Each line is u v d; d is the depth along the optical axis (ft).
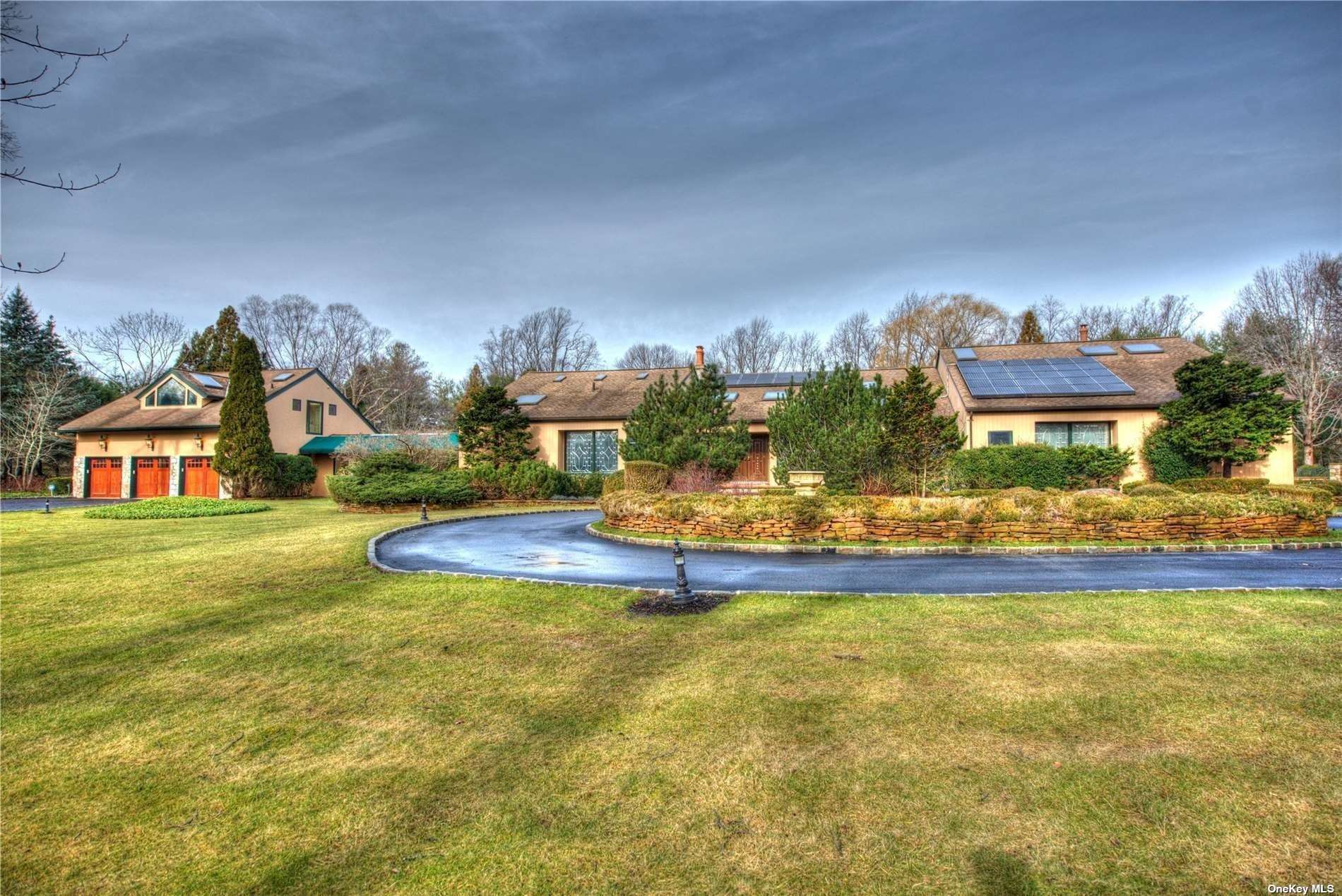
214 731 13.33
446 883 8.69
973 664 16.07
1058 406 64.90
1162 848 9.02
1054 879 8.47
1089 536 36.52
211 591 25.64
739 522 38.86
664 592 24.06
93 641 19.34
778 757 11.73
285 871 9.02
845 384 55.83
